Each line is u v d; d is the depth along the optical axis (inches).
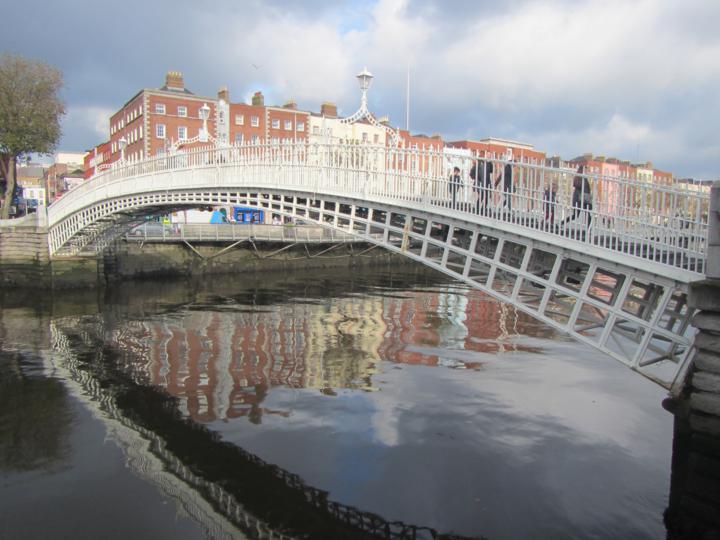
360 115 663.8
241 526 296.4
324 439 409.7
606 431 423.2
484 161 434.9
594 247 365.4
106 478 351.9
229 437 416.5
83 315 939.3
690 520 292.2
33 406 486.0
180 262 1512.1
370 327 853.8
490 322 896.3
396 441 404.8
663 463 367.6
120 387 540.7
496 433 418.9
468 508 310.0
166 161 911.7
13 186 1541.6
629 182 347.6
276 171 657.0
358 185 549.3
